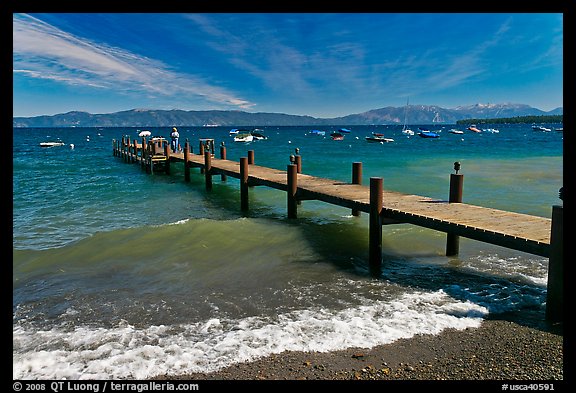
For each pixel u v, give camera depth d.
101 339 5.94
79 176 26.02
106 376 5.04
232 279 8.23
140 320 6.54
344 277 8.31
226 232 11.02
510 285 7.79
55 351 5.60
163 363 5.30
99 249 9.80
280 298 7.30
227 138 89.94
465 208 9.30
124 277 8.35
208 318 6.58
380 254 9.01
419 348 5.59
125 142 38.78
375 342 5.75
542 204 14.86
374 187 9.00
